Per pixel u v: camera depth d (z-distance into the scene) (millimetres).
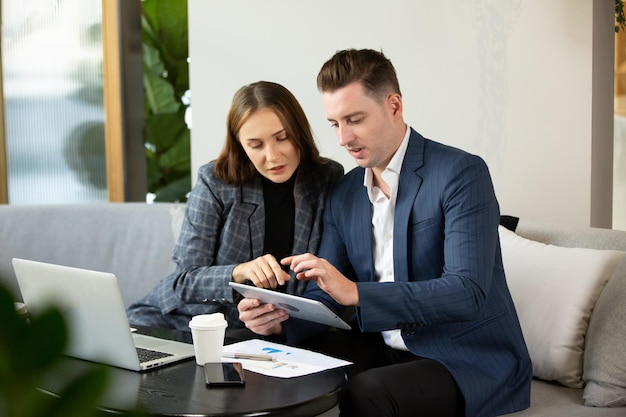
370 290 1646
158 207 2912
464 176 1759
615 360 1750
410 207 1802
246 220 2154
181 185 4168
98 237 2881
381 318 1648
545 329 1954
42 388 393
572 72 2451
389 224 1880
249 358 1616
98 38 3422
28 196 3555
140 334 1881
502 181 2607
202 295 2023
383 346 1923
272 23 3027
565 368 1907
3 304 354
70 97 3484
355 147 1805
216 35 3141
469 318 1676
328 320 1688
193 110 3211
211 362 1562
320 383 1449
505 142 2590
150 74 4113
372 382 1587
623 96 3197
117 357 1558
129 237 2871
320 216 2135
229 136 2135
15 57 3512
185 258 2143
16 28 3500
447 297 1646
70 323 364
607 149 2602
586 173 2453
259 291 1686
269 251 2160
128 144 3562
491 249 1723
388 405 1566
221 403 1328
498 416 1696
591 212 2469
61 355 360
